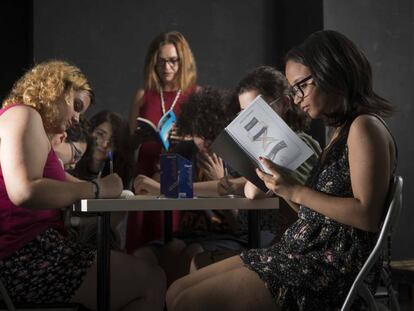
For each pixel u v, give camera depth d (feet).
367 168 6.37
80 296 7.78
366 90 6.98
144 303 8.15
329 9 17.72
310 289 6.50
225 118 11.29
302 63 6.99
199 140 11.26
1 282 7.06
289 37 19.65
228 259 7.72
